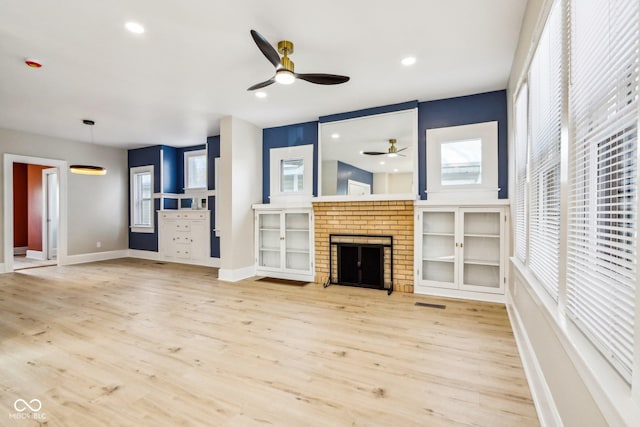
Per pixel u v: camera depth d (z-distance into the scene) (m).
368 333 2.84
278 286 4.59
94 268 6.02
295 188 5.26
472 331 2.87
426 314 3.34
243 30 2.58
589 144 1.22
